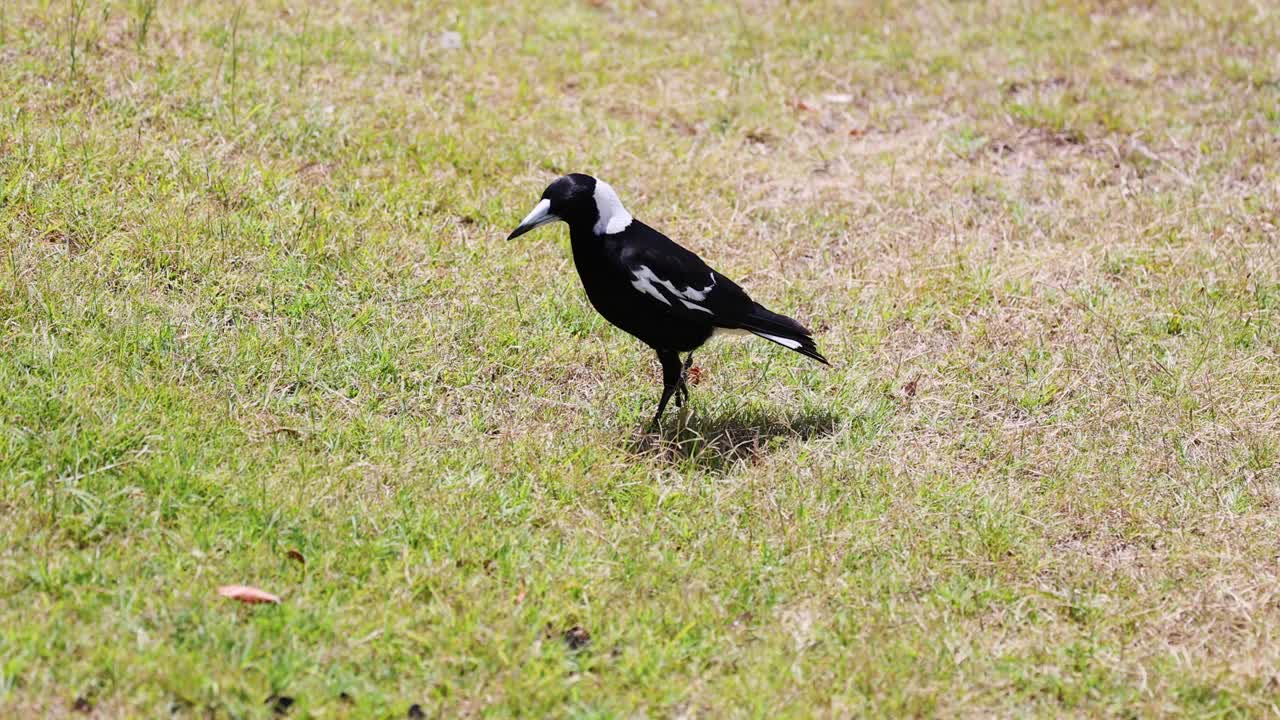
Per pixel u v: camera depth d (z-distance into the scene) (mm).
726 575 7559
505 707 6387
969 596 7562
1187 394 9703
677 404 9281
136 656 6262
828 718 6492
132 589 6750
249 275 10016
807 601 7391
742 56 15422
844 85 14961
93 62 12672
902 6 16891
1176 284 11164
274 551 7273
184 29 13625
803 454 8898
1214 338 10422
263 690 6238
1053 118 14047
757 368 10031
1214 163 13266
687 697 6590
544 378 9594
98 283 9594
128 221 10344
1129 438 9250
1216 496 8641
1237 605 7562
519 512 7941
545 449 8633
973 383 9883
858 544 7930
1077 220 12250
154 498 7488
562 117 13508
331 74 13469
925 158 13461
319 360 9289
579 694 6535
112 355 8852
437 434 8711
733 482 8523
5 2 13539
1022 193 12797
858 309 10766
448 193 11695
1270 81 14977
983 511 8359
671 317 8703
